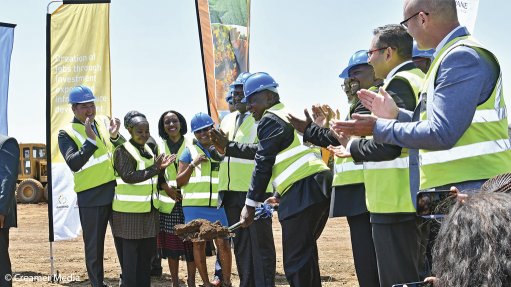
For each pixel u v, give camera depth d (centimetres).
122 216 794
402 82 456
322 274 1086
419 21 396
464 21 579
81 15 993
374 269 579
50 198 972
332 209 593
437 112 365
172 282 905
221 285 898
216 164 865
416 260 481
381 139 384
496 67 376
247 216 646
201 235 573
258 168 643
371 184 492
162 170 877
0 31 1001
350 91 594
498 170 383
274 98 674
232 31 1092
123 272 799
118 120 884
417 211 314
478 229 179
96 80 993
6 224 750
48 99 981
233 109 966
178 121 932
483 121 382
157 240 890
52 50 988
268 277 729
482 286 175
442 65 374
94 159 821
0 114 995
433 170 400
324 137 552
